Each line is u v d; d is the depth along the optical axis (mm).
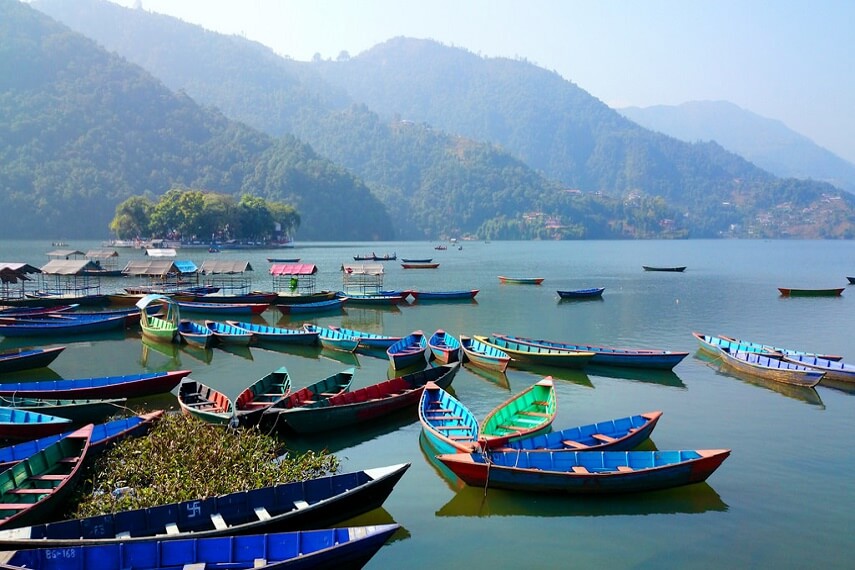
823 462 24859
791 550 18719
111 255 99188
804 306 70750
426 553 18516
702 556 18422
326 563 15328
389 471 19266
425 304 73125
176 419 25016
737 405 32531
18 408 27766
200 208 188000
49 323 51125
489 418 26344
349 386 32500
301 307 64125
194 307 62750
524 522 20250
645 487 21422
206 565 15516
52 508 19125
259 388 30875
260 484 19734
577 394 34594
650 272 123625
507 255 193625
